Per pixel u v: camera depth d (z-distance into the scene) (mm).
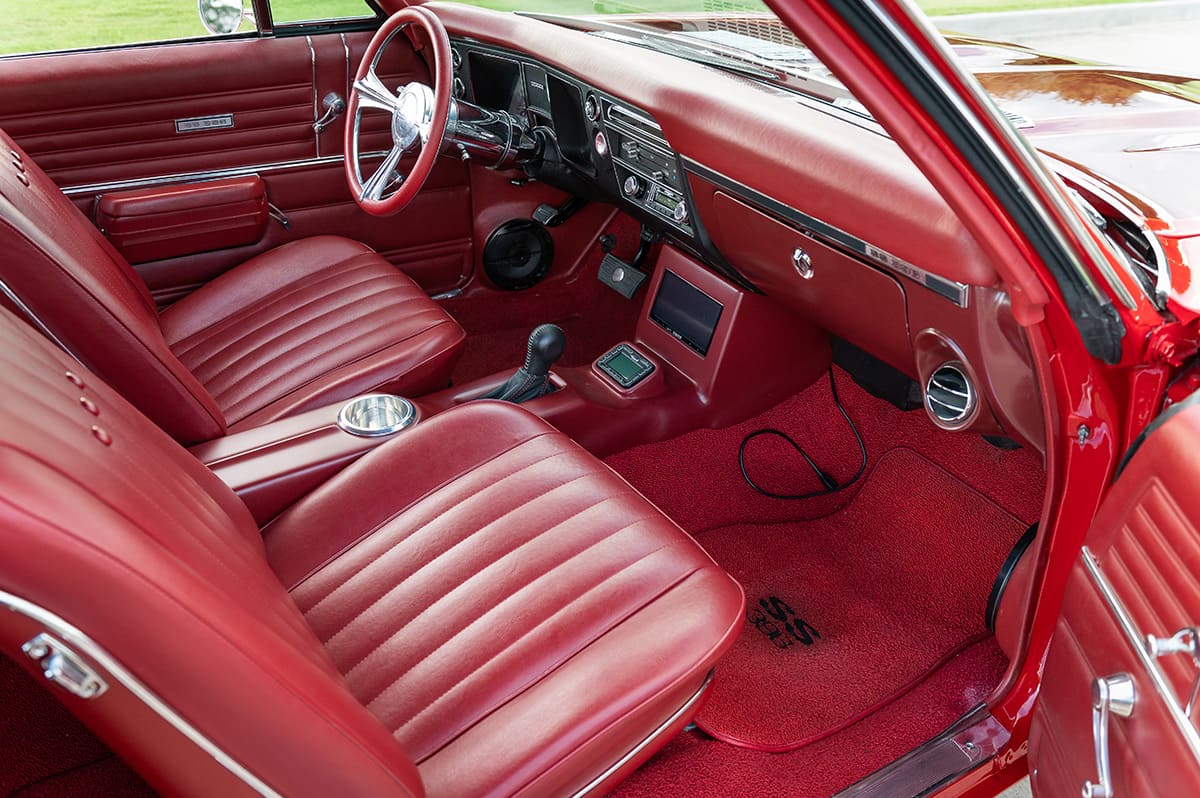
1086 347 1038
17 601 582
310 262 2090
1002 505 1785
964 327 1263
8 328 881
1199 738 773
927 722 1466
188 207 2133
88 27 2025
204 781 706
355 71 2262
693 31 1870
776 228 1532
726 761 1393
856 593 1753
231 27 2115
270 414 1690
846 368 1988
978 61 1668
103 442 827
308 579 1271
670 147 1681
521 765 974
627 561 1204
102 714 646
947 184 917
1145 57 2588
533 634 1119
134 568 623
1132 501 918
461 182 2439
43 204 1402
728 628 1131
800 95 1554
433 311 1916
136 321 1404
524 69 2076
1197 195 1152
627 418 1928
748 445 2031
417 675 1103
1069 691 1030
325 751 737
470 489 1346
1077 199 1115
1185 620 810
